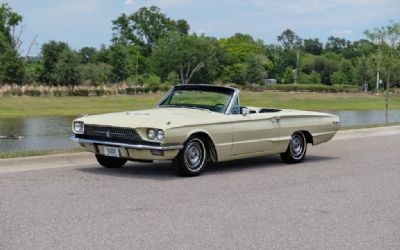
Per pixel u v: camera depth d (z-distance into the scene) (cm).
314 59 13912
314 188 861
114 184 846
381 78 7575
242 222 649
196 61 8806
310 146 1424
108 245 551
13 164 980
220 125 947
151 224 629
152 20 11838
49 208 687
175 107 1038
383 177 970
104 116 951
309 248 562
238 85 8456
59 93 5069
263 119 1027
